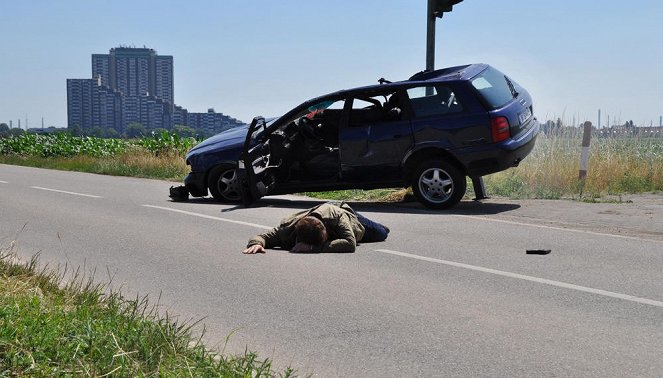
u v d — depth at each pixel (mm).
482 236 10047
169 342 4934
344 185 13070
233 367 4613
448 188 12625
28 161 33656
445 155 12711
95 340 4695
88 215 12781
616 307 6395
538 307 6441
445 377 4844
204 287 7406
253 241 9172
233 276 7848
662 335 5590
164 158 25797
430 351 5359
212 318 6324
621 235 9930
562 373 4848
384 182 12914
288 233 9234
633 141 16562
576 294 6852
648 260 8305
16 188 18297
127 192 17125
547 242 9516
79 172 25641
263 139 13398
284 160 13227
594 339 5527
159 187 18609
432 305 6582
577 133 17000
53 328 4789
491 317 6164
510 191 14445
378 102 13070
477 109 12391
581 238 9758
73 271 8148
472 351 5332
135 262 8664
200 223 11688
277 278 7723
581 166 15047
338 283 7457
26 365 4277
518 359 5141
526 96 13539
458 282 7418
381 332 5832
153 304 6770
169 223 11719
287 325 6082
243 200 13562
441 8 14094
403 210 12836
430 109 12648
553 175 14797
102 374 4301
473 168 12406
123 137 42250
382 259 8562
